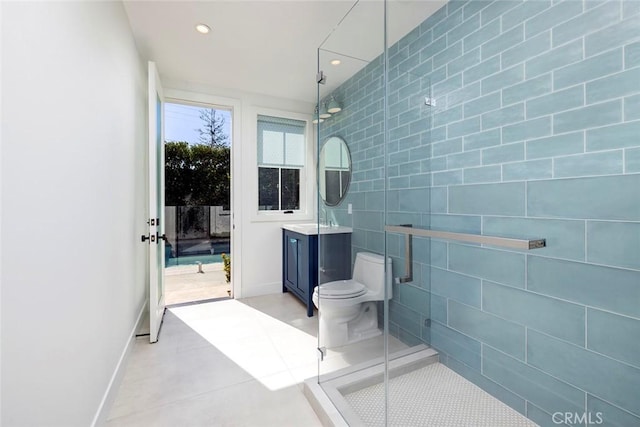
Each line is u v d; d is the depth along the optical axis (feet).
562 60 3.89
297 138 11.69
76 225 3.50
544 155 4.10
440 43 5.75
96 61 4.23
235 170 10.53
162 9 6.11
